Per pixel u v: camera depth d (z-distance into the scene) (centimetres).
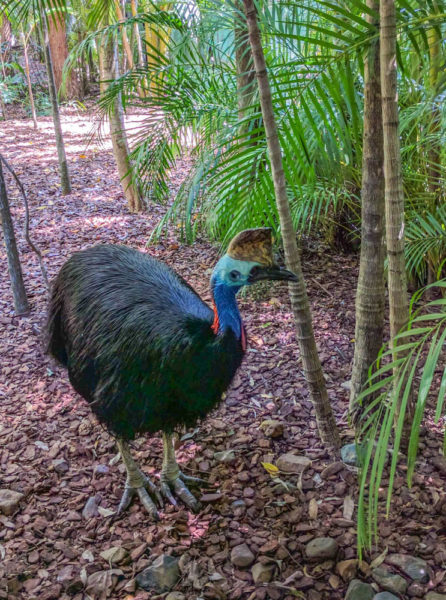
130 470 271
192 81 412
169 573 232
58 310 288
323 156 247
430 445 284
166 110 416
